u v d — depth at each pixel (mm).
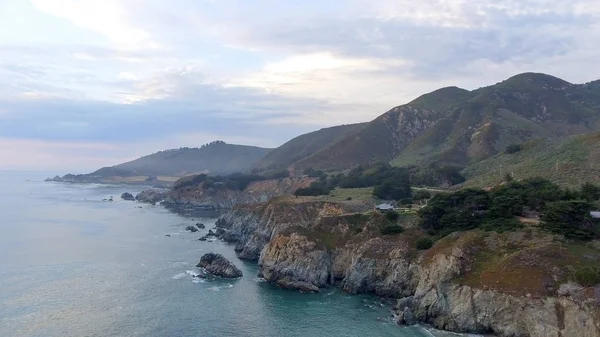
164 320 88500
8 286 106938
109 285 109688
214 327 86000
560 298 76688
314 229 132500
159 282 113375
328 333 84188
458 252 94062
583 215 91688
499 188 119000
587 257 83312
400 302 94875
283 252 119812
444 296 89625
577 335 72562
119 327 84125
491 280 85750
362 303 101938
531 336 77688
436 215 117375
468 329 84375
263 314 93688
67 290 105125
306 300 103688
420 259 103875
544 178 131750
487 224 102875
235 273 121500
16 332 80625
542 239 91062
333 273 120688
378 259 111562
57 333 80625
